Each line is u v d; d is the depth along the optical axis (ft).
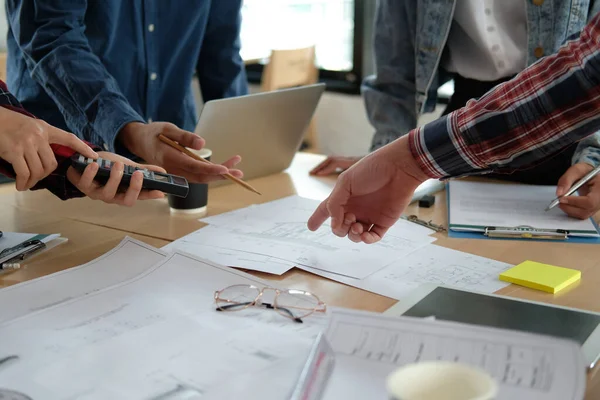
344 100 12.78
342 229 3.33
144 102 6.13
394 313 2.61
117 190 3.43
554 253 3.43
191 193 4.07
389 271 3.16
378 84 5.62
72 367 2.13
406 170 3.13
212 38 6.25
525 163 3.04
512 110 2.89
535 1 4.87
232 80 6.38
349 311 2.34
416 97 5.34
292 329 2.43
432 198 4.30
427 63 5.17
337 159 5.11
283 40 13.80
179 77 6.21
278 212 4.09
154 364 2.16
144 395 1.98
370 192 3.21
